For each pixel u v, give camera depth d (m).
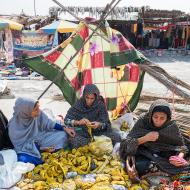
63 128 4.61
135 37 22.97
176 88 5.02
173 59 20.19
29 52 15.38
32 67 5.22
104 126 4.68
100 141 4.28
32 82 11.35
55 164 3.97
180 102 7.91
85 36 5.25
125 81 5.74
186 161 4.00
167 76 5.19
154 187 3.72
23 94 9.34
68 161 4.11
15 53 15.33
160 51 22.16
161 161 3.97
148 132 4.09
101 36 4.92
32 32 15.30
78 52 5.00
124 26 22.58
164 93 9.62
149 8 22.55
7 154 3.97
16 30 15.20
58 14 19.05
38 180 3.83
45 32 15.32
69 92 5.43
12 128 4.22
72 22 16.94
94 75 5.43
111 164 4.08
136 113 6.51
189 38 23.80
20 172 3.81
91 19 5.21
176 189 3.55
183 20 22.88
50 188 3.64
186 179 3.83
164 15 22.77
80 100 4.79
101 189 3.52
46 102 8.28
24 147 4.20
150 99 8.31
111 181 3.79
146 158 4.06
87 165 4.02
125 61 5.05
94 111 4.73
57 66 5.30
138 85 5.88
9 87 10.39
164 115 3.95
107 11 4.85
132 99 5.96
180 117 5.62
